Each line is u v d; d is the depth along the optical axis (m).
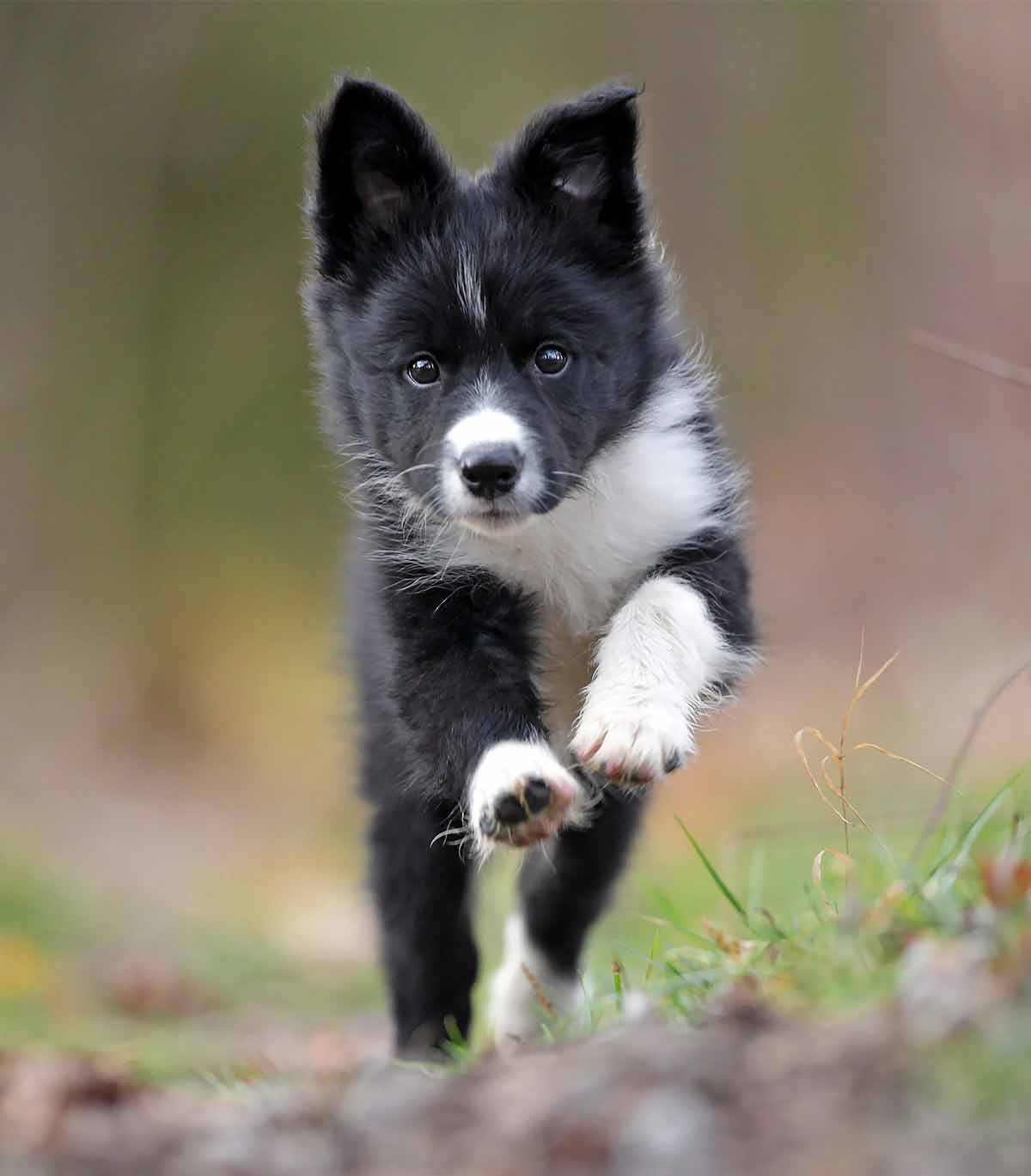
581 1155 4.10
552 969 7.95
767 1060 4.32
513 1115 4.34
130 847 18.42
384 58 25.28
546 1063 4.69
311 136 7.46
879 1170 3.83
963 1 25.41
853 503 24.02
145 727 22.58
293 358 24.95
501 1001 7.99
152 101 23.91
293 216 24.95
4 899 13.80
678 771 6.54
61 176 23.20
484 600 7.00
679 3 26.62
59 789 20.66
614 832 7.80
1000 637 18.41
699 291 26.47
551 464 6.77
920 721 15.87
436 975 7.70
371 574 7.39
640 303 7.24
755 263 26.50
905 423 24.59
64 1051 7.31
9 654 22.14
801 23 26.53
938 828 7.35
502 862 8.28
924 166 25.69
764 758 16.95
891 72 26.11
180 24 23.80
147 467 24.39
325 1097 4.90
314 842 18.55
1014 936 4.66
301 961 13.36
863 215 26.06
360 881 8.38
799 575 22.67
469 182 7.30
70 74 23.38
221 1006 11.84
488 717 6.62
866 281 25.86
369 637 7.57
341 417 7.54
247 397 24.92
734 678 7.06
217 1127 4.68
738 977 5.48
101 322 23.39
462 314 6.87
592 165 7.15
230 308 25.02
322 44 25.08
